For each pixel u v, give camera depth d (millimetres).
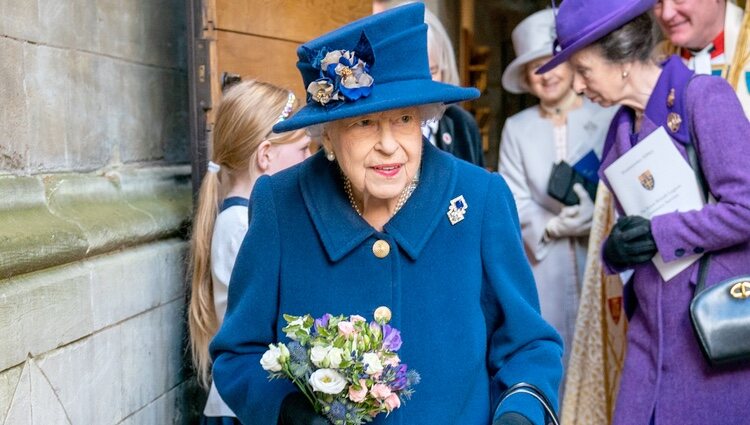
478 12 7215
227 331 2049
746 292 2730
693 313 2750
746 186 2707
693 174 2852
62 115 2758
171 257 3277
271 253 2023
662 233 2850
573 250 4270
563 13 2988
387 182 1839
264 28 3527
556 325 4270
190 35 3344
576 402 3818
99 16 3035
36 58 2584
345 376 1711
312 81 1872
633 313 3182
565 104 4301
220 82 3363
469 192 1997
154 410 3109
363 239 1959
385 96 1781
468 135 3906
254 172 2992
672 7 3324
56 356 2398
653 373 3020
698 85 2818
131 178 3225
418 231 1953
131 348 2914
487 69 7434
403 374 1768
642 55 2908
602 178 3119
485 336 1972
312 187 2020
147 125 3438
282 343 1879
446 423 1914
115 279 2791
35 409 2271
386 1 3736
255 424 1960
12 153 2447
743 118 2791
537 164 4289
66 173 2787
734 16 3393
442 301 1941
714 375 2861
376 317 1812
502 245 1985
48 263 2406
